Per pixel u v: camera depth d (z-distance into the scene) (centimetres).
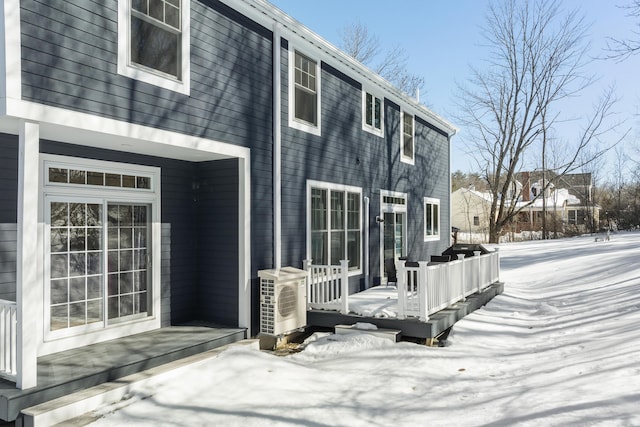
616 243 1848
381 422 381
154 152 615
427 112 1398
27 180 396
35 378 391
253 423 387
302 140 822
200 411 414
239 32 682
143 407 421
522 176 4284
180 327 651
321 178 877
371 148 1087
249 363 542
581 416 320
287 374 518
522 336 690
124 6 505
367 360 577
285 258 761
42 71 419
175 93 566
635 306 720
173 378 494
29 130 404
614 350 486
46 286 500
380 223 1115
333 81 937
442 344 661
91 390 424
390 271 1034
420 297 651
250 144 691
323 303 746
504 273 1512
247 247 667
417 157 1374
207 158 677
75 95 448
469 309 820
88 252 551
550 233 3497
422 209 1405
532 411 346
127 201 602
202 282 703
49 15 428
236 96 669
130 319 608
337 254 931
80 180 546
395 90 1170
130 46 515
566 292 1039
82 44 458
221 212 688
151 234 639
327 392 466
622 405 326
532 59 2612
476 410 383
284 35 778
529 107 2652
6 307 407
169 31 573
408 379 496
